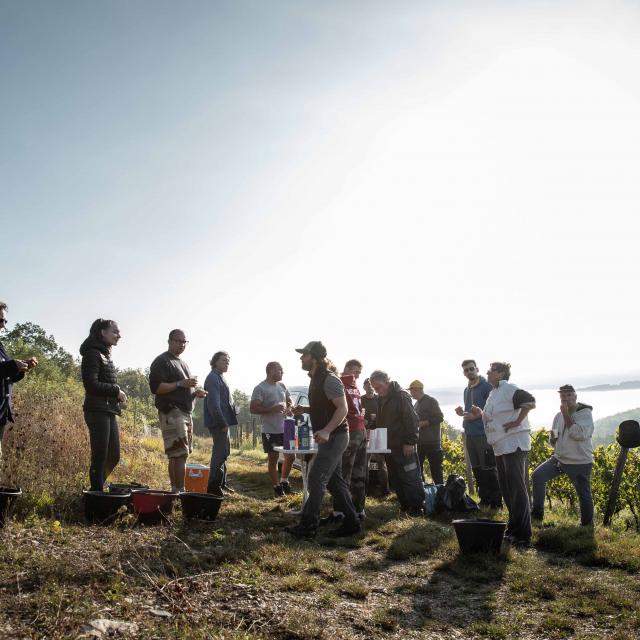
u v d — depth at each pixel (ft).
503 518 24.89
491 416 21.85
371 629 12.71
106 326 22.11
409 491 25.99
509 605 14.83
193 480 27.20
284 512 24.68
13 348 123.75
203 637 10.86
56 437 28.81
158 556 15.47
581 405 25.85
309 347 20.97
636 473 33.91
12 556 14.06
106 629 10.71
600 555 18.72
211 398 27.02
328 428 20.17
